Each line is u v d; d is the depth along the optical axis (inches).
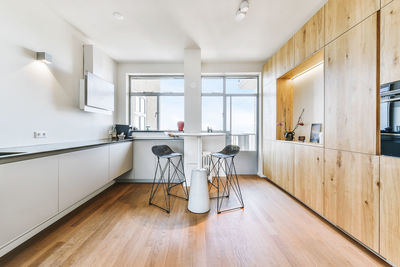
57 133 88.5
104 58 125.3
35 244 61.6
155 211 88.4
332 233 69.0
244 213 86.0
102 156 96.0
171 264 52.8
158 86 162.7
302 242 63.5
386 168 51.1
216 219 80.0
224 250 59.1
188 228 72.5
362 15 58.3
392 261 49.4
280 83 125.1
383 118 52.5
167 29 100.9
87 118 112.7
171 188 126.1
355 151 61.3
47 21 81.9
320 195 79.3
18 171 50.3
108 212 87.2
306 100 111.0
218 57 141.2
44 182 59.1
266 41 115.0
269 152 136.0
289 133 114.6
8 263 52.6
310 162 86.5
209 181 134.5
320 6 81.8
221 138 151.2
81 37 106.2
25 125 71.9
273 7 82.4
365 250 59.1
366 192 57.3
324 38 76.2
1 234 46.4
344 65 65.9
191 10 84.2
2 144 63.6
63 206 67.8
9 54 65.7
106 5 80.6
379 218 53.1
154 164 139.1
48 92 82.9
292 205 95.3
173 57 140.6
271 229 71.9
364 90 57.9
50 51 83.9
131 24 95.9
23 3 70.7
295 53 100.1
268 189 121.3
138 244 62.1
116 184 136.3
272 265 52.7
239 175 159.8
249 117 166.6
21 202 51.3
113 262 53.4
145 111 162.9
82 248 59.7
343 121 66.4
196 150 130.9
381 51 52.5
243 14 81.8
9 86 65.8
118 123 152.2
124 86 152.0
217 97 166.2
